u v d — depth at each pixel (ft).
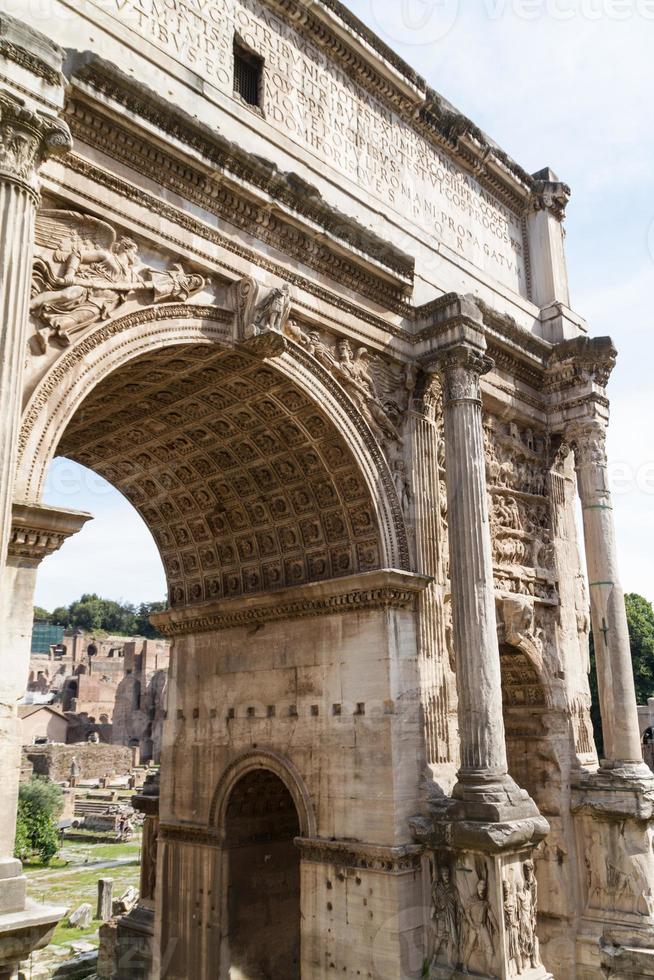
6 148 29.07
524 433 64.49
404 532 50.16
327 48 53.62
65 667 356.18
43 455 32.22
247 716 54.80
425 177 61.21
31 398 32.14
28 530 29.89
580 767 59.62
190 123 38.88
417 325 53.88
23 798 145.89
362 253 48.78
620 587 60.18
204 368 44.55
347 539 51.01
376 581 47.39
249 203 42.78
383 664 47.01
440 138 62.90
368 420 49.52
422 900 44.52
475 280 62.34
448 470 50.11
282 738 51.88
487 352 60.29
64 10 36.63
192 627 60.18
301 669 51.83
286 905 57.52
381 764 45.73
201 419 50.85
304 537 53.52
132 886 119.85
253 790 56.24
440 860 44.19
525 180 71.82
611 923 54.44
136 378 44.75
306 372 46.06
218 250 41.65
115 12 39.47
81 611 533.96
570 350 64.59
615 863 55.31
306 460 50.57
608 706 58.44
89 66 34.81
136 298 37.73
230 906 53.72
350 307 49.14
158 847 59.16
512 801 43.29
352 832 46.39
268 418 49.11
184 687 60.39
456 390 50.88
